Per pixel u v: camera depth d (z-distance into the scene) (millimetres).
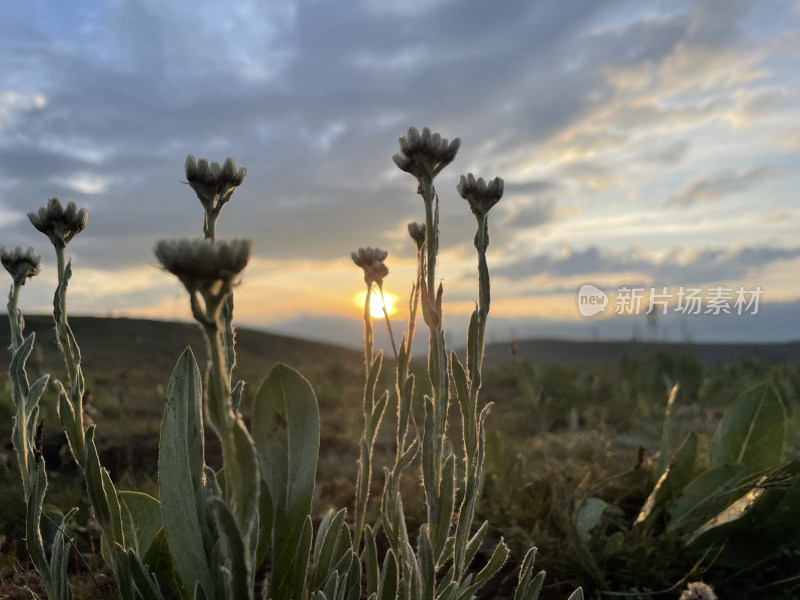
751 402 3100
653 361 9984
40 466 1324
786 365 11055
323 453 5684
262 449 1242
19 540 2934
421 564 1046
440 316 1084
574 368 13250
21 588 2178
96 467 1209
